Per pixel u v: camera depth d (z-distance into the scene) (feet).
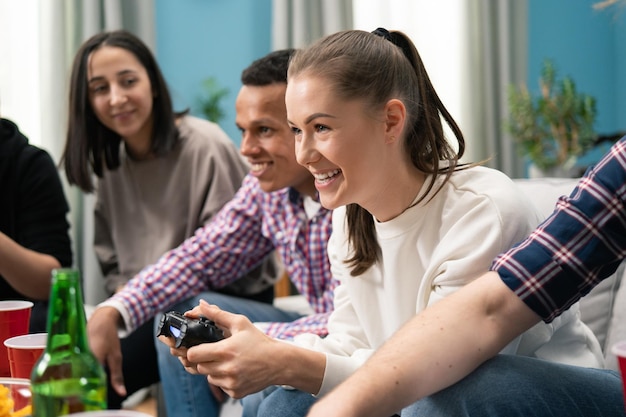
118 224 8.25
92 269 11.02
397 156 4.17
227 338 3.90
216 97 12.88
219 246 6.56
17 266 6.93
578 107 13.65
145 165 8.09
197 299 6.48
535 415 3.20
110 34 7.93
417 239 4.28
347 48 4.06
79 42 11.50
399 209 4.27
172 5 12.87
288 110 4.12
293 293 11.51
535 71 15.55
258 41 13.48
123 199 8.21
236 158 8.11
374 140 4.06
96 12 11.41
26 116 11.43
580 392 3.28
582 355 4.34
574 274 3.24
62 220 7.63
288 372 3.95
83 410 2.85
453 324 3.20
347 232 4.69
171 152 8.01
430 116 4.31
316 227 6.08
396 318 4.44
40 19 11.22
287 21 13.06
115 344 6.08
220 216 6.69
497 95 14.64
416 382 3.08
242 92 5.94
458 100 14.48
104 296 11.09
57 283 2.87
